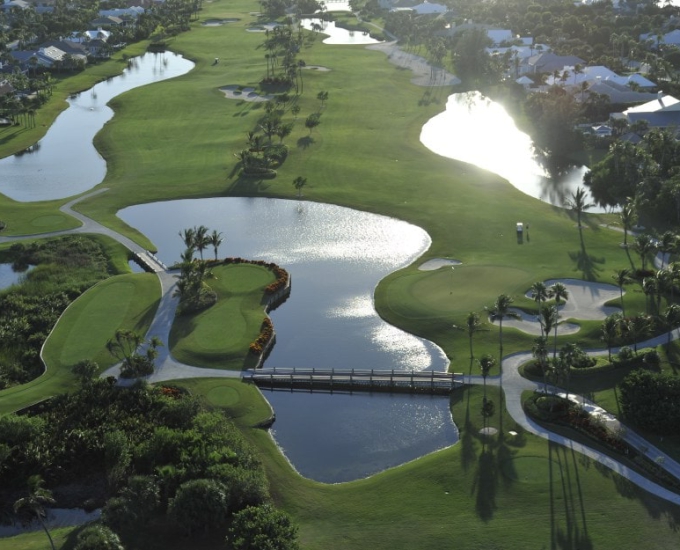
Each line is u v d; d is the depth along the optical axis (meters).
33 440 101.12
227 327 132.50
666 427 101.69
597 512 89.44
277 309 142.50
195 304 138.88
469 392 114.50
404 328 134.25
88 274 155.12
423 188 196.38
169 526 89.12
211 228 177.62
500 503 91.62
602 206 187.88
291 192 195.62
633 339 123.69
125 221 182.12
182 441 97.44
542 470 96.88
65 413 108.06
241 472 91.69
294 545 81.50
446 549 84.81
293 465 102.62
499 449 101.56
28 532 90.38
